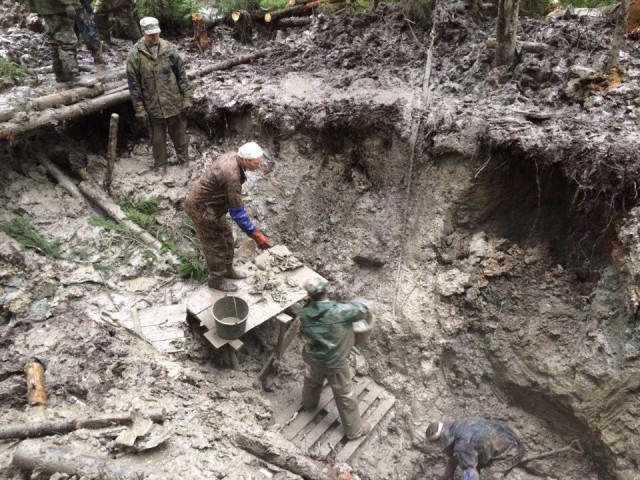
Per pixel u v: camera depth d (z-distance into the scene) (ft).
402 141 22.09
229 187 16.84
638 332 16.90
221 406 16.99
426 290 21.17
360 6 31.48
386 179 22.79
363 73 25.46
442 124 21.26
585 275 19.47
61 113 21.63
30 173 22.33
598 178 17.75
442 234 21.31
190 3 32.22
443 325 20.74
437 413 20.61
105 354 17.28
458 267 21.13
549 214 20.27
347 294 22.63
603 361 17.72
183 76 22.11
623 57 22.47
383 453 19.57
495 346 20.40
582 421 18.40
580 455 19.29
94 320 18.79
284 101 23.86
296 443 18.29
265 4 34.32
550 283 20.07
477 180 20.59
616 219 17.92
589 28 24.86
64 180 22.75
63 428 14.62
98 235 21.16
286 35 32.24
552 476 19.45
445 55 25.76
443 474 18.61
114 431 14.70
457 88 23.48
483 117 20.81
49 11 21.71
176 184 23.58
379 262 22.45
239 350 20.20
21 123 20.40
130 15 29.48
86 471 13.47
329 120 22.72
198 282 20.94
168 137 25.55
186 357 18.65
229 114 24.68
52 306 18.78
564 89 21.52
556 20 26.02
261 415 18.07
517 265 20.63
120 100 23.89
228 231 18.62
